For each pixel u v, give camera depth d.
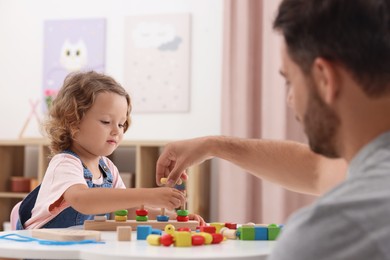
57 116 1.58
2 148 2.96
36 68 3.21
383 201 0.49
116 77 3.10
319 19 0.57
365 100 0.56
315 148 0.62
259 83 2.81
